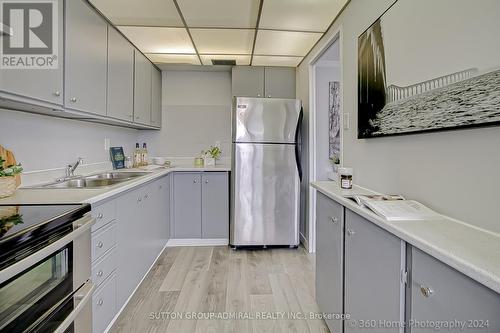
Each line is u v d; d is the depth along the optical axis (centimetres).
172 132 366
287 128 297
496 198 81
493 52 80
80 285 114
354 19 183
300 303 197
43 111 168
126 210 185
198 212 316
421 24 113
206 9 203
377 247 101
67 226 104
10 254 76
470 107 88
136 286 205
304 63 313
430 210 103
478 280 55
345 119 198
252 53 296
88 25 187
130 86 261
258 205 297
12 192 137
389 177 140
